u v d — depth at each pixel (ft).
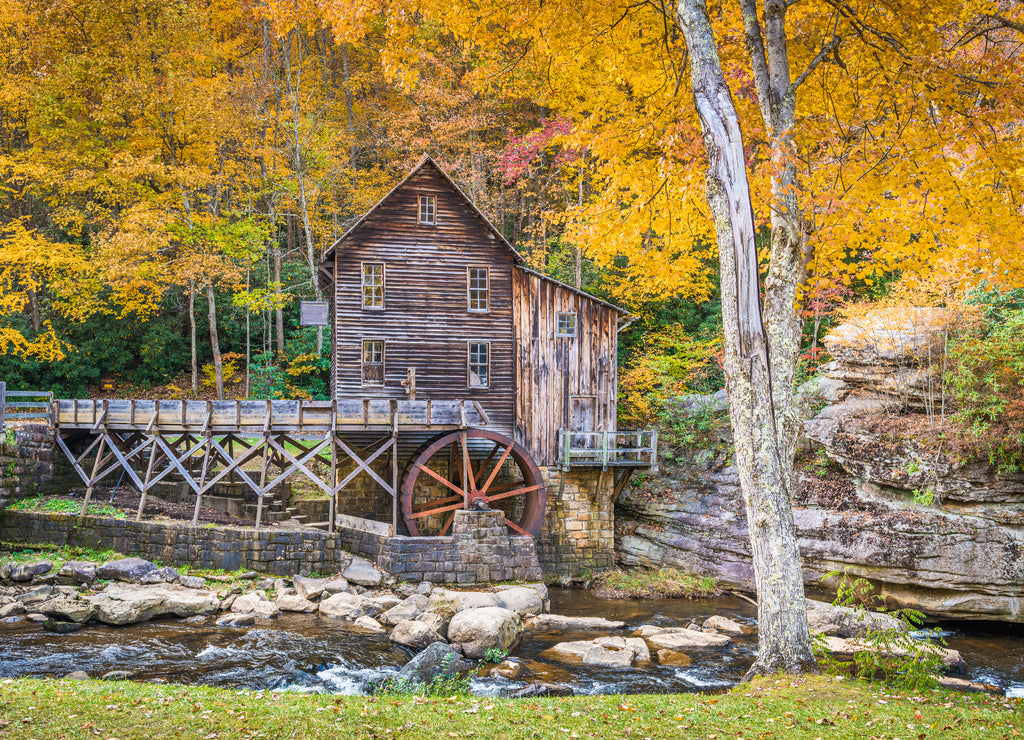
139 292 92.48
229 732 18.65
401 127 95.09
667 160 30.50
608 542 70.28
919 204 32.22
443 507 66.90
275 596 50.08
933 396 55.77
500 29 36.81
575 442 71.36
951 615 49.42
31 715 19.39
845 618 44.80
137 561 51.42
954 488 51.13
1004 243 30.66
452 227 70.28
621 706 22.77
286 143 98.99
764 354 27.35
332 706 21.43
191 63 90.22
